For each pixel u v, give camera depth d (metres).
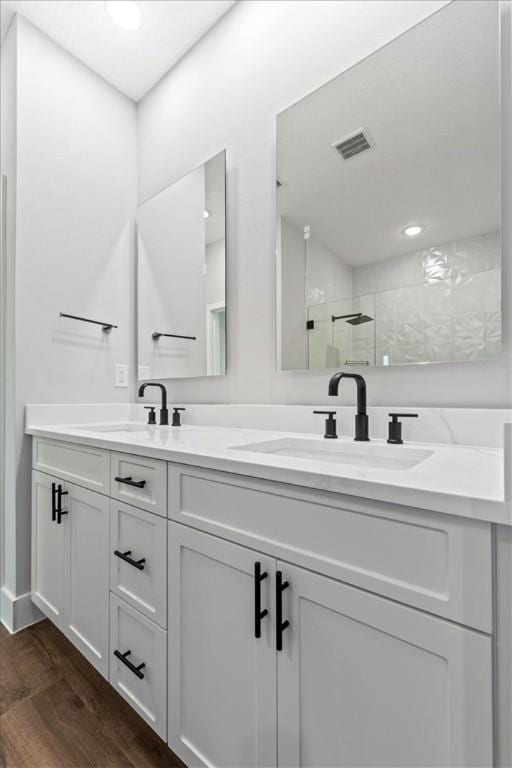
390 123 1.12
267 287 1.40
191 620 0.82
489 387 0.95
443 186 1.03
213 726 0.77
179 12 1.56
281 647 0.65
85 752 0.96
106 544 1.08
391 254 1.11
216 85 1.61
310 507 0.62
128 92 1.97
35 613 1.53
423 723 0.50
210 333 1.58
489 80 0.97
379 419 1.06
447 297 1.01
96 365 1.80
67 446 1.28
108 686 1.19
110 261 1.88
